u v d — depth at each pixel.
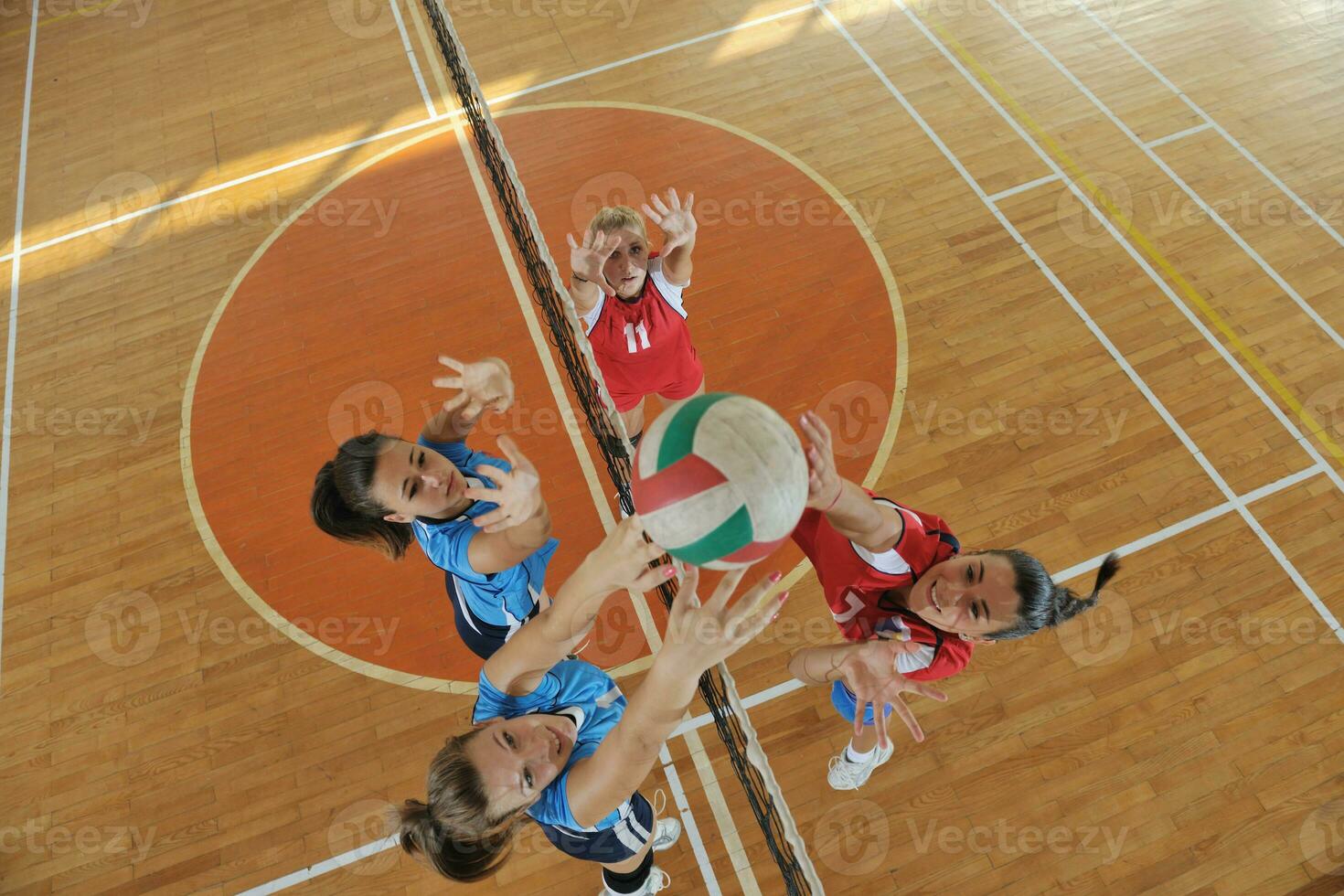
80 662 5.58
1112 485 5.84
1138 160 7.55
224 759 5.19
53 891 4.80
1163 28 8.56
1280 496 5.70
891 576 3.01
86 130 8.93
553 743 2.51
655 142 8.15
